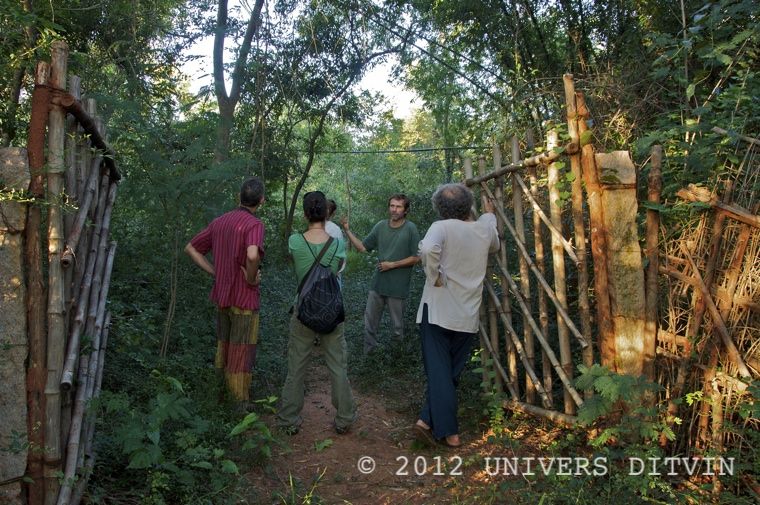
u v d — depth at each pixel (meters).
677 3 6.34
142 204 4.94
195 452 3.22
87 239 3.27
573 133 3.81
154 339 4.74
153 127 5.00
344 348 4.62
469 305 4.29
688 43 4.12
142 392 4.18
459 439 4.35
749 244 3.32
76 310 3.00
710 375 3.40
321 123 12.62
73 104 2.82
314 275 4.42
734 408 3.33
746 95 3.68
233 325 4.38
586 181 3.77
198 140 5.08
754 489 3.24
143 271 5.40
